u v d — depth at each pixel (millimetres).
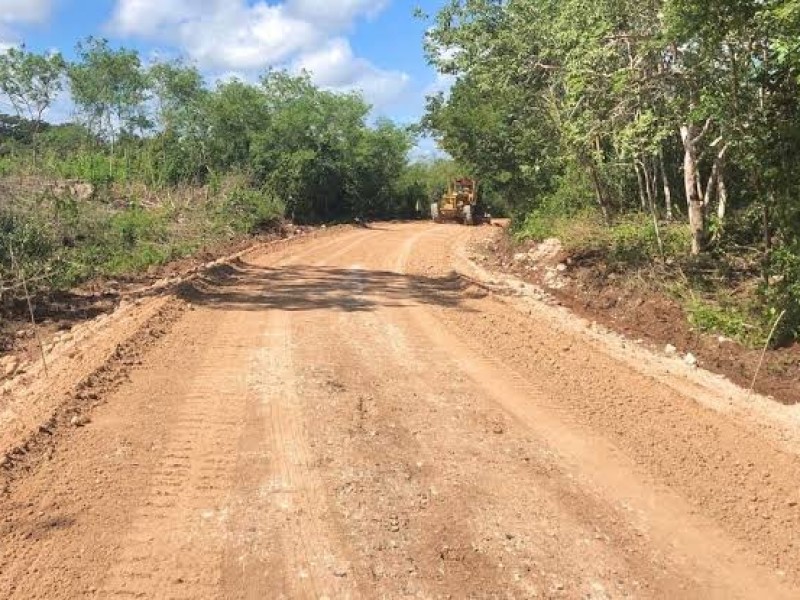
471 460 6109
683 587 4492
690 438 6723
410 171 53062
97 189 24844
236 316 11281
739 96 9930
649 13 11938
